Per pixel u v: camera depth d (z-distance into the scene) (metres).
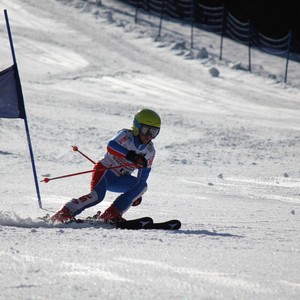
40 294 8.07
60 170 43.00
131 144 19.38
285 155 58.00
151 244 13.15
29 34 152.00
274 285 8.95
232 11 197.62
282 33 195.25
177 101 103.06
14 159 48.06
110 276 9.23
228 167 50.41
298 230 18.03
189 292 8.31
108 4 191.50
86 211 23.33
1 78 24.17
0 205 23.84
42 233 14.97
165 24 178.50
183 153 57.66
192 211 24.02
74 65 130.38
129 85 115.69
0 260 10.50
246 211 24.59
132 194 19.31
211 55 151.00
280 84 126.25
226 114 90.81
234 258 11.34
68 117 74.62
